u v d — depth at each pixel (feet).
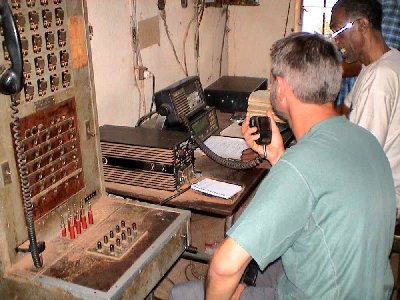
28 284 4.37
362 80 6.45
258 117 5.95
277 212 3.71
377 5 6.40
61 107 4.90
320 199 3.87
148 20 8.93
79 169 5.28
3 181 4.29
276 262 5.92
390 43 9.48
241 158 7.55
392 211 4.28
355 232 3.91
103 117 8.12
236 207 6.37
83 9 5.03
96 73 7.77
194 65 10.96
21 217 4.56
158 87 9.62
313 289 4.14
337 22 6.58
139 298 4.60
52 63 4.69
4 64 4.11
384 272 4.34
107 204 5.62
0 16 3.93
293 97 4.25
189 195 6.60
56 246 4.81
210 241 8.48
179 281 8.43
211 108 8.89
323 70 4.08
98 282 4.29
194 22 10.64
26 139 4.49
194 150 7.43
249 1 11.96
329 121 4.19
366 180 4.00
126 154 6.70
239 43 12.45
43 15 4.52
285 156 3.99
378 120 6.09
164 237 4.96
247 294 5.39
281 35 12.00
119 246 4.78
